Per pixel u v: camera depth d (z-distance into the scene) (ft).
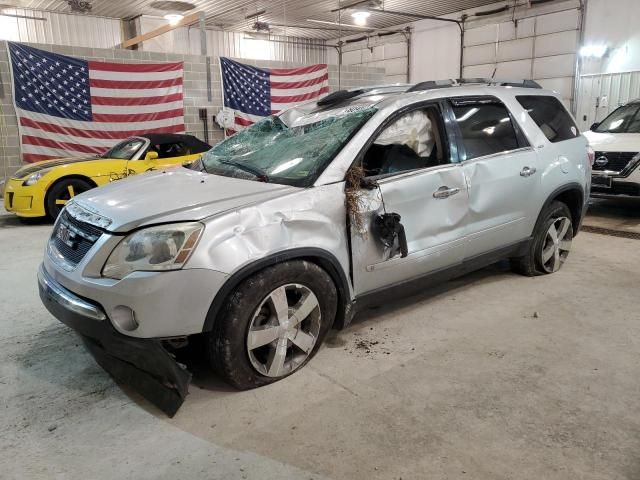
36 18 50.93
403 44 63.41
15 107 30.78
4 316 12.64
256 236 8.53
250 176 10.44
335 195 9.56
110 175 24.41
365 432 7.93
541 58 49.88
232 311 8.43
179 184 10.19
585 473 6.96
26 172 24.09
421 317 12.29
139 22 53.93
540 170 13.53
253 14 55.06
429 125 11.43
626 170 22.80
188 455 7.48
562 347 10.68
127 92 34.09
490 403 8.66
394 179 10.41
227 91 38.09
